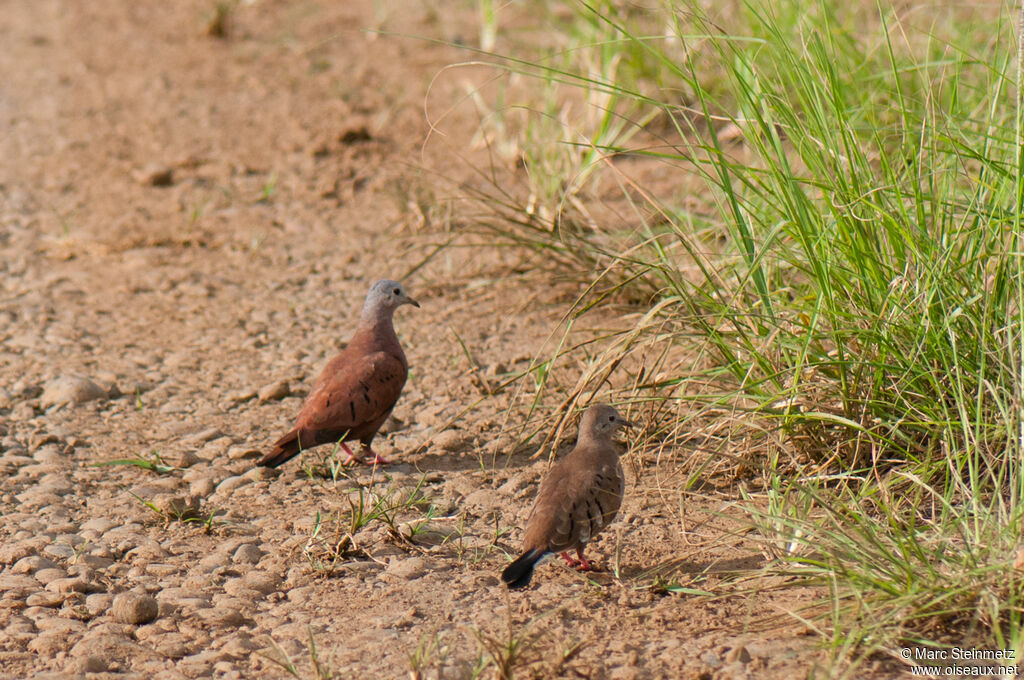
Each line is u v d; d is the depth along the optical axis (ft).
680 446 34.65
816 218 35.40
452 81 78.54
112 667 26.12
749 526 30.27
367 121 73.87
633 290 47.14
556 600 28.50
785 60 35.70
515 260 53.47
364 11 97.35
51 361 45.39
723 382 35.88
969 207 32.89
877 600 25.71
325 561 31.01
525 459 36.83
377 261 55.72
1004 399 30.50
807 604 26.68
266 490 35.60
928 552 27.45
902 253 33.60
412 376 43.83
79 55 91.50
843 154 38.37
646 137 64.03
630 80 65.16
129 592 28.99
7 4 108.99
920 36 52.06
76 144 72.43
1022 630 24.63
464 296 51.24
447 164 65.67
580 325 46.50
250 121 75.15
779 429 32.55
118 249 57.62
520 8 88.94
